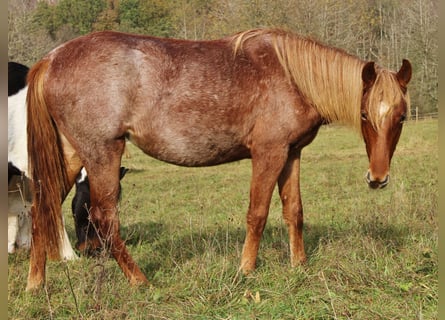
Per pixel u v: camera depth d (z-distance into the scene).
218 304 4.13
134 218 8.24
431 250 4.86
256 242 4.71
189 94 4.42
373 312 3.82
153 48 4.46
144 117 4.43
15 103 5.54
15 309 3.97
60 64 4.41
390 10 30.52
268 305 4.07
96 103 4.34
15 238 6.08
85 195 5.96
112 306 4.00
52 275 4.95
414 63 24.66
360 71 4.68
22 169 5.64
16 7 31.28
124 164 17.62
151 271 4.96
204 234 6.34
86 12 37.22
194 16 33.41
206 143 4.54
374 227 5.80
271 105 4.52
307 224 6.90
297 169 5.01
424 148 17.55
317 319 3.84
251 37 4.68
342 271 4.58
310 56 4.63
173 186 12.63
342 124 4.83
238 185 12.34
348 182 11.62
